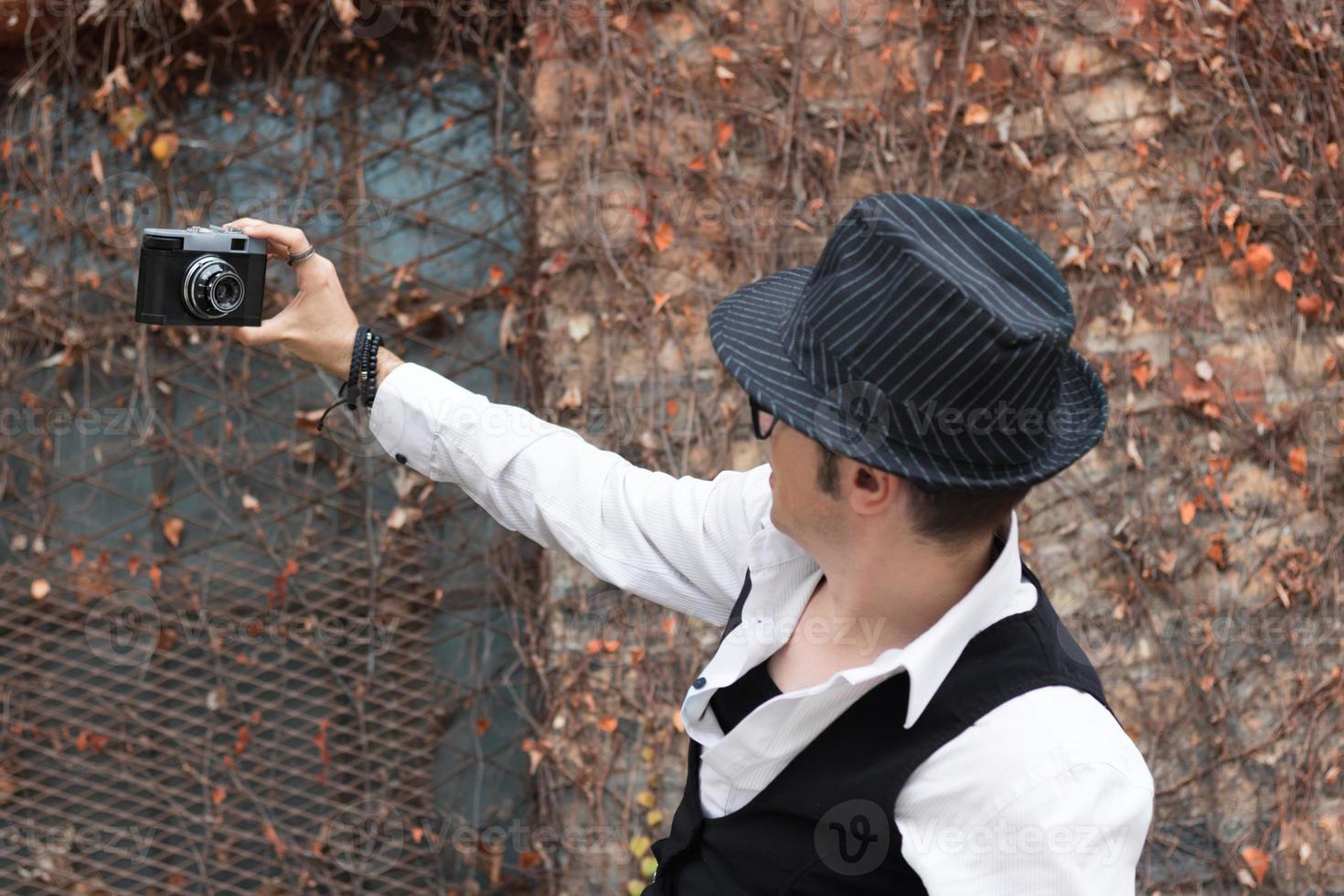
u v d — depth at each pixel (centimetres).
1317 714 242
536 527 124
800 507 93
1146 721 242
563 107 239
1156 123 239
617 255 240
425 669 257
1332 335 242
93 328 254
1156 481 242
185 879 260
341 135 252
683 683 243
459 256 253
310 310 123
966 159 241
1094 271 240
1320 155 241
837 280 87
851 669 93
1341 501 244
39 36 246
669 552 120
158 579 255
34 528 256
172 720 259
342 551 257
